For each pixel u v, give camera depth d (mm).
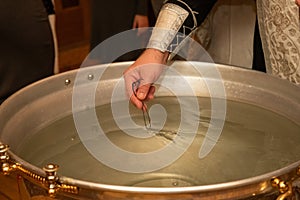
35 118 827
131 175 707
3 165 632
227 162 741
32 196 655
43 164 738
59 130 835
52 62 1594
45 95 855
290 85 856
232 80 932
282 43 964
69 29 3133
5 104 756
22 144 780
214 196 562
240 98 923
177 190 543
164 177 701
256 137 813
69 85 890
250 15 1108
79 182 570
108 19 1839
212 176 702
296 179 620
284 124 844
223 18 1146
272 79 885
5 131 731
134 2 1793
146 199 556
